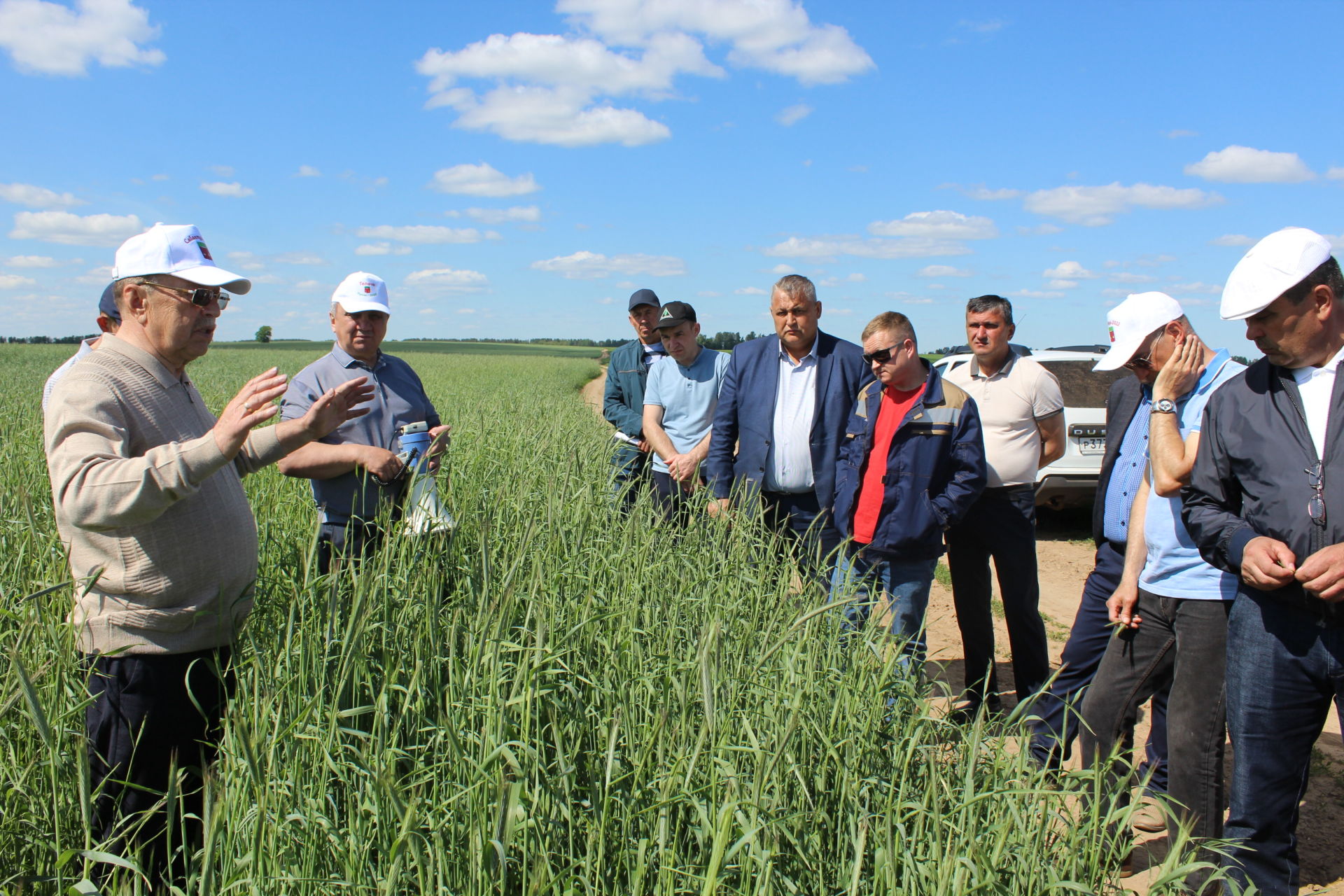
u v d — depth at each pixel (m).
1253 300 2.28
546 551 3.30
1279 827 2.46
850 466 3.94
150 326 2.39
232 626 2.52
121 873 2.20
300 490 4.86
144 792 2.35
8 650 2.28
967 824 2.12
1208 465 2.56
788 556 3.72
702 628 2.83
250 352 65.81
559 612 2.90
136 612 2.31
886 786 2.28
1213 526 2.49
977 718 2.38
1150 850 3.17
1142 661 3.13
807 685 2.41
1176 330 3.01
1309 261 2.23
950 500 3.76
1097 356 8.70
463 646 2.69
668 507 5.21
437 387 23.25
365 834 1.98
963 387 4.54
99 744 2.29
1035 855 2.01
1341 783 3.74
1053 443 4.46
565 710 2.41
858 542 3.88
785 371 4.51
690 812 2.18
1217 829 2.82
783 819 2.02
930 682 3.47
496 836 1.65
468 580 3.07
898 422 3.82
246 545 2.57
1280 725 2.42
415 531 3.16
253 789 2.02
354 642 2.26
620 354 6.27
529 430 8.28
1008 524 4.27
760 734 2.33
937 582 7.02
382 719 2.03
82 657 2.40
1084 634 3.57
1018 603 4.29
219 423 2.16
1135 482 3.40
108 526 2.15
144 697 2.33
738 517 3.98
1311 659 2.33
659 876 1.88
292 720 2.14
